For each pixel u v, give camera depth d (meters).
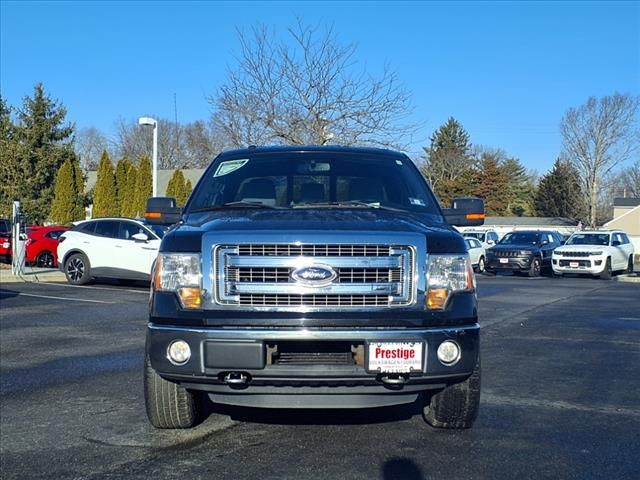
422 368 4.48
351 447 5.10
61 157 38.09
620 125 62.88
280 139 21.75
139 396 6.57
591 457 4.92
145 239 16.33
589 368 8.09
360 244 4.54
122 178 39.91
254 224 4.76
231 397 4.85
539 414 6.05
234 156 6.42
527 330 11.15
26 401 6.39
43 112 38.25
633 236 58.78
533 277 26.00
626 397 6.70
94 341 9.55
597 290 19.38
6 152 37.44
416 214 5.53
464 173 74.81
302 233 4.55
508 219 68.88
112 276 16.81
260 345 4.40
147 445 5.12
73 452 4.97
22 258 18.81
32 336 9.95
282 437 5.33
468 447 5.11
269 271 4.52
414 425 5.66
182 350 4.52
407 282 4.59
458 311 4.64
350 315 4.46
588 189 65.00
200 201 5.97
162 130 71.56
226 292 4.54
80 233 17.28
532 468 4.68
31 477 4.49
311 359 4.55
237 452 4.98
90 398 6.50
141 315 12.14
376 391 4.64
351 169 6.17
